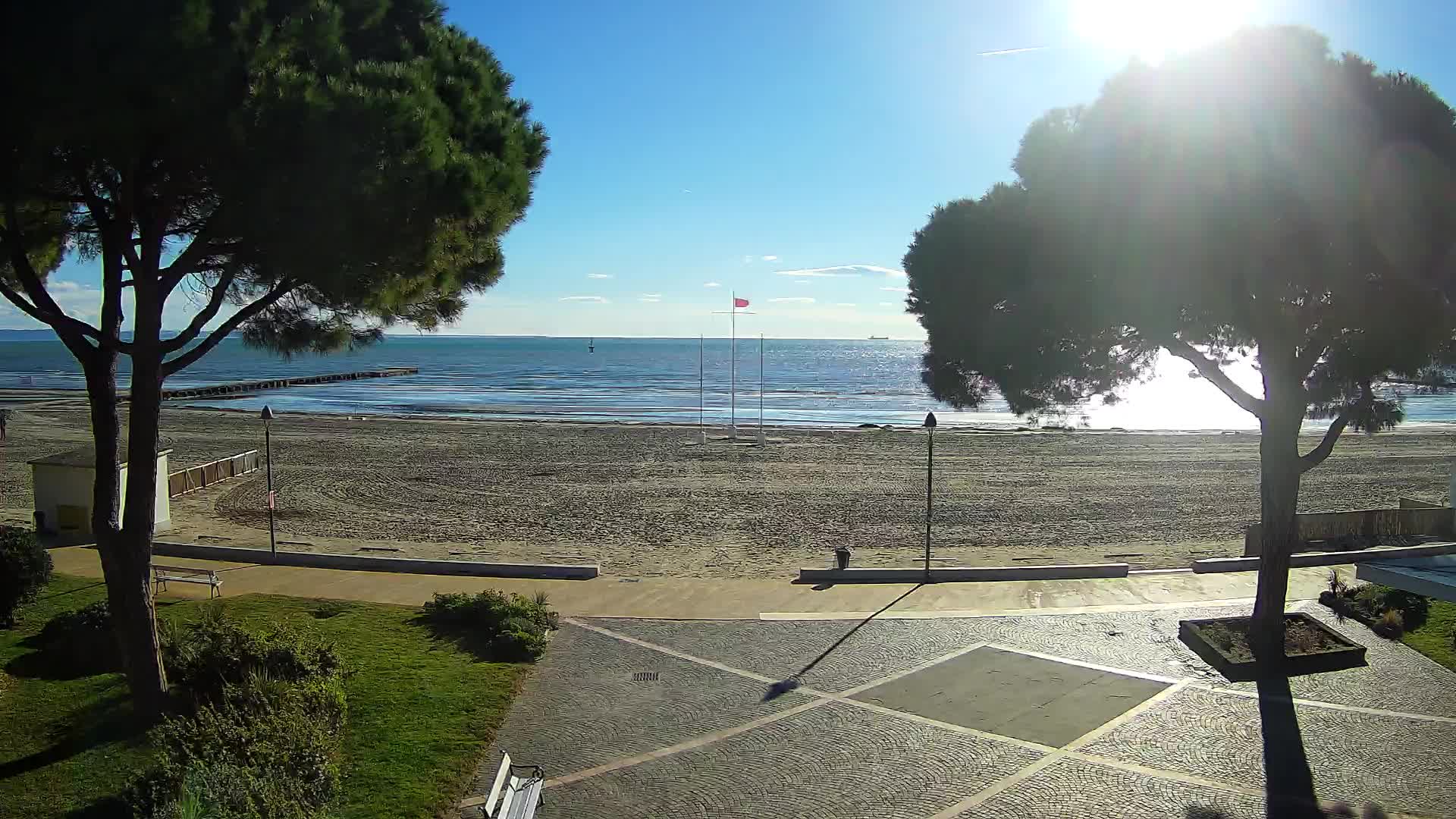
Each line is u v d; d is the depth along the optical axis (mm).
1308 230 11984
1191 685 13289
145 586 10758
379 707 11820
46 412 60969
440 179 9727
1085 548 24703
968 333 14391
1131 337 14016
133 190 9609
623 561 22359
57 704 11180
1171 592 18781
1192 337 13992
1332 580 18438
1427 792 10016
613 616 16797
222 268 11219
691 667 14023
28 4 8016
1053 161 13992
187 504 30031
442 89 11016
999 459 43219
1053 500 32469
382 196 9367
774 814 9539
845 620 16625
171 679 11664
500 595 16234
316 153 8953
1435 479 37625
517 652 14289
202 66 8531
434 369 151250
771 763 10734
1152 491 34500
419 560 20391
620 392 99062
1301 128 11922
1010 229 14250
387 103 9383
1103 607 17562
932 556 23359
